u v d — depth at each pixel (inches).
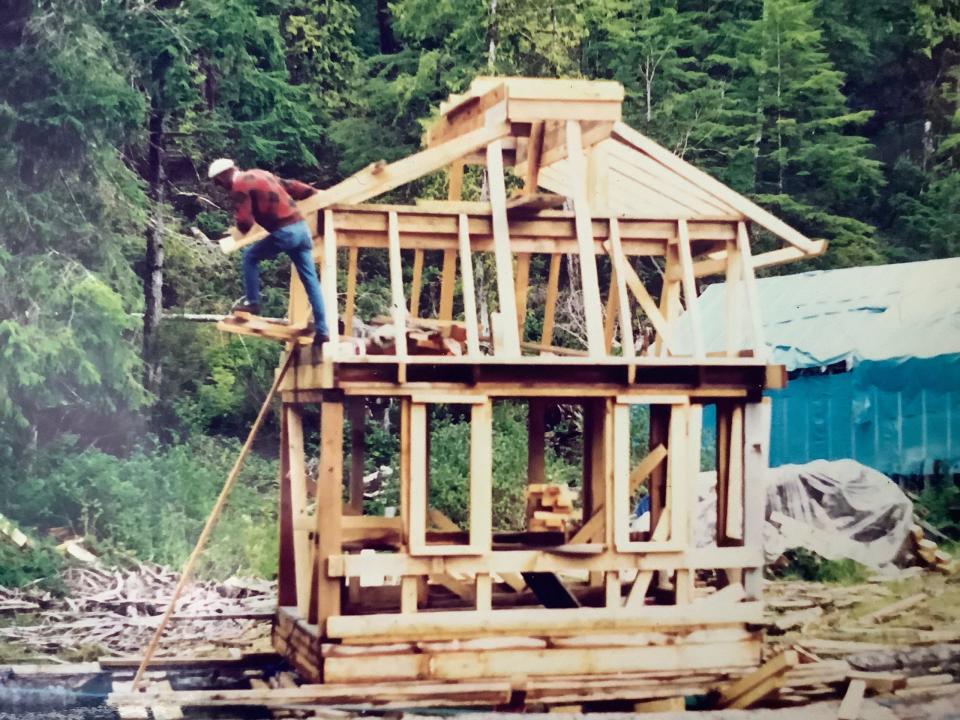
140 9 852.6
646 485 754.2
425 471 392.2
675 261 476.1
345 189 410.3
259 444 925.2
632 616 401.4
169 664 454.6
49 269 757.3
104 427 831.7
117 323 763.4
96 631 523.5
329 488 387.5
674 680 402.3
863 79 1325.0
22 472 721.0
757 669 406.6
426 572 387.5
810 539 612.4
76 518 689.6
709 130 1168.8
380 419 911.0
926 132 1274.6
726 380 416.8
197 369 919.0
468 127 465.7
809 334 773.9
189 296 995.3
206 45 885.2
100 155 776.3
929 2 1282.0
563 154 437.7
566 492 427.8
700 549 410.0
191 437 858.8
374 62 1193.4
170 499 711.1
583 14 1066.7
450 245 426.9
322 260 429.7
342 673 380.5
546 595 426.3
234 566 646.5
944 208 1210.6
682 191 444.5
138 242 904.3
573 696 392.8
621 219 435.8
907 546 613.0
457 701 384.5
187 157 1055.0
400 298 398.0
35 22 767.7
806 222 1200.8
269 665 459.2
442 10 1004.6
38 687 434.3
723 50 1259.8
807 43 1229.1
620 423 406.0
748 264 434.0
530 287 1051.9
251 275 404.8
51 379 764.6
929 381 716.0
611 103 426.3
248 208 398.6
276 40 959.0
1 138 754.8
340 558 381.4
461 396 394.9
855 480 627.2
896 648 473.7
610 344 498.6
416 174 416.8
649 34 1154.0
